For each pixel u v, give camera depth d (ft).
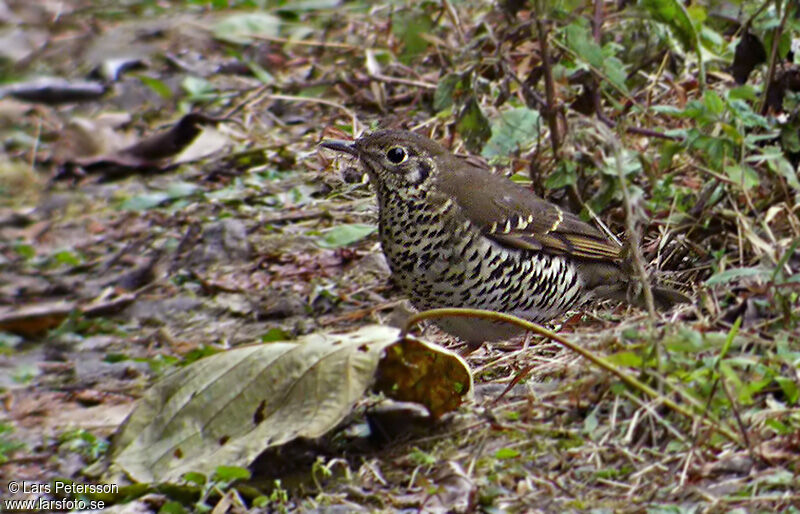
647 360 27.68
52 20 65.67
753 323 31.53
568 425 28.99
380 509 27.20
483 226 32.40
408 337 28.66
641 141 40.60
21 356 39.11
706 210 36.91
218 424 28.91
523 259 32.91
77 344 39.58
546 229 33.32
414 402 29.68
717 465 26.71
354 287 40.93
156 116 54.80
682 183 39.40
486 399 30.94
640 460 27.30
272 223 45.03
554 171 38.52
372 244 43.14
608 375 28.43
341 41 57.47
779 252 34.50
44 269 44.75
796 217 36.17
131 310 41.37
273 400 28.66
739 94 35.27
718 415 27.40
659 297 33.86
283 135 50.88
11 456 32.12
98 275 44.06
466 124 39.63
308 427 27.63
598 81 38.29
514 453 28.07
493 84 45.06
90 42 62.08
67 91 57.52
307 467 29.25
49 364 38.45
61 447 32.40
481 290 32.86
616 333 30.73
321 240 43.57
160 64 59.00
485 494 26.66
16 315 40.86
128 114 55.11
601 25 40.01
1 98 57.31
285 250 43.37
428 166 32.78
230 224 44.60
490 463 28.02
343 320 38.93
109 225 47.44
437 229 32.50
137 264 44.27
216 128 52.08
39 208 49.21
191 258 43.88
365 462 28.86
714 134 36.70
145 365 37.63
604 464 27.53
